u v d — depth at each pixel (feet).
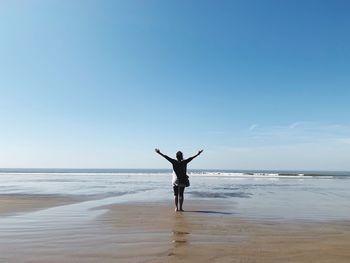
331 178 182.80
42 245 22.35
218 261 18.52
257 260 18.76
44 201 53.62
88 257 19.31
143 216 36.70
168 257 19.27
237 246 22.04
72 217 35.88
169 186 98.58
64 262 18.39
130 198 59.47
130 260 18.66
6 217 35.99
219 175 222.89
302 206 47.93
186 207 45.98
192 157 43.16
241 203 52.08
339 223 32.42
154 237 25.02
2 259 18.99
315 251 20.83
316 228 29.37
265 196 66.18
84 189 85.30
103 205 47.85
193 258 19.08
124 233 26.61
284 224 31.55
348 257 19.49
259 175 225.15
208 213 39.58
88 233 26.61
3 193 71.20
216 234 26.27
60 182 126.41
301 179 165.58
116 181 133.80
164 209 43.39
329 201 56.03
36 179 158.81
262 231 27.68
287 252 20.54
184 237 25.03
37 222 32.45
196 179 159.94
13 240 23.98
